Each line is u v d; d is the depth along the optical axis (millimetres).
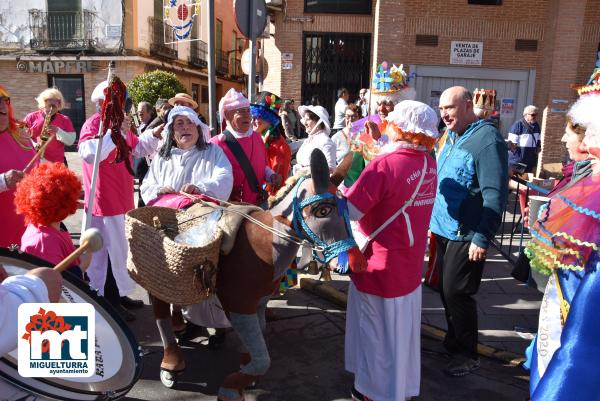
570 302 2418
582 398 2182
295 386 3436
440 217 3523
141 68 19672
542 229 2436
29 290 1597
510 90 11211
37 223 2652
